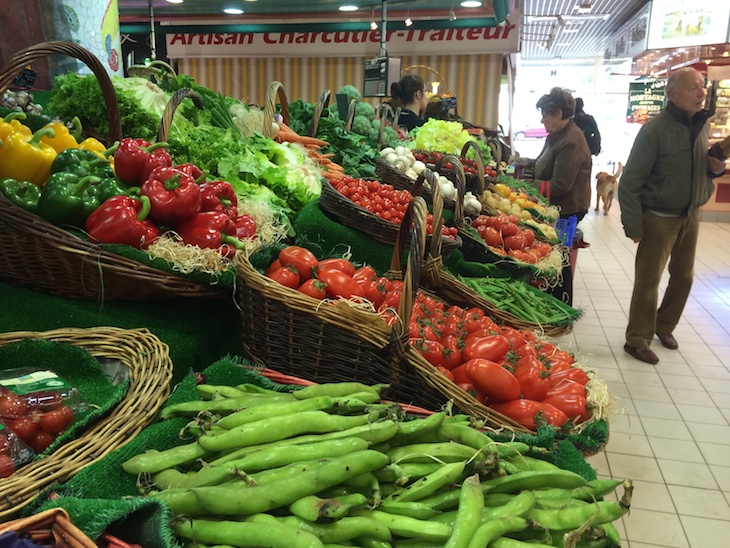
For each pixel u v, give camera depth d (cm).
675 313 462
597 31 1488
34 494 107
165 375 146
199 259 182
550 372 166
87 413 136
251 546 102
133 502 101
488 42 848
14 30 323
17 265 183
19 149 190
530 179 673
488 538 103
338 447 118
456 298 253
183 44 906
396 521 108
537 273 321
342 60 939
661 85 1255
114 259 173
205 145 285
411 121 640
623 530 259
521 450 128
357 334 161
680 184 402
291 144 348
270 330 175
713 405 373
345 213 278
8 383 134
